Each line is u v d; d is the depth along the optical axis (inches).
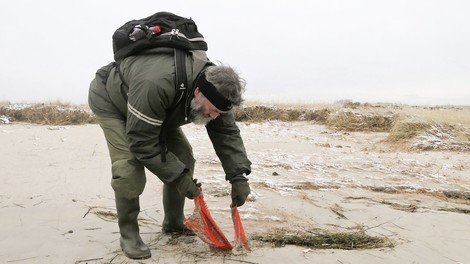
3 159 329.7
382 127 573.0
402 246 178.5
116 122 150.5
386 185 284.7
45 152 362.6
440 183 303.0
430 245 182.5
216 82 131.8
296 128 576.7
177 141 166.9
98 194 239.6
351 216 215.5
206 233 150.3
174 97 135.3
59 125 545.6
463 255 173.9
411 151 444.8
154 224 190.9
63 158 338.6
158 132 138.8
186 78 133.9
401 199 257.0
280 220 202.1
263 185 261.7
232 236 178.5
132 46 138.6
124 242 155.8
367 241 181.6
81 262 151.6
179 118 143.4
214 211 211.3
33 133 469.1
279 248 167.2
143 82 133.4
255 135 503.2
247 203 226.8
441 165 366.0
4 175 278.2
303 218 207.9
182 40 136.6
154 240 172.1
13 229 182.7
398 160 378.0
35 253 159.5
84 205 217.6
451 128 506.0
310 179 288.0
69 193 239.6
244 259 154.6
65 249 162.7
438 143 458.6
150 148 137.9
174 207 174.9
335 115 597.3
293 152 402.9
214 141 154.4
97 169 300.2
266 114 624.1
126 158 146.4
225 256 156.4
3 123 542.9
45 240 171.2
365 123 577.0
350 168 337.7
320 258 160.1
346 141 492.7
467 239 191.8
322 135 529.3
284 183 271.3
